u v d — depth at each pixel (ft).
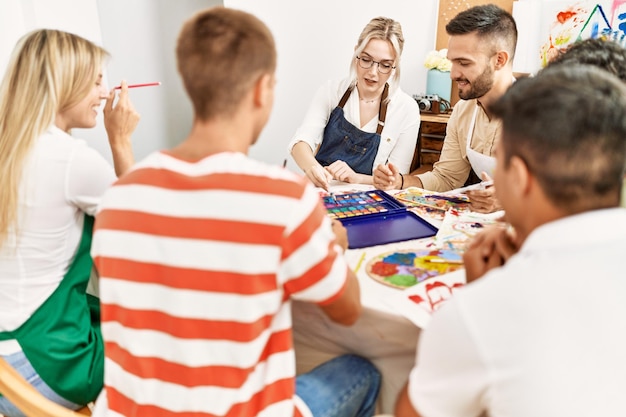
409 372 3.18
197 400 2.38
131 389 2.49
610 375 1.67
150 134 11.50
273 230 2.23
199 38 2.39
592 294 1.69
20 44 3.67
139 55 10.78
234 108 2.45
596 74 1.99
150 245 2.33
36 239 3.51
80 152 3.60
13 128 3.46
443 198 4.89
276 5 9.43
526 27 7.50
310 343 3.44
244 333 2.29
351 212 4.41
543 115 1.86
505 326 1.76
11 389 2.87
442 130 7.98
